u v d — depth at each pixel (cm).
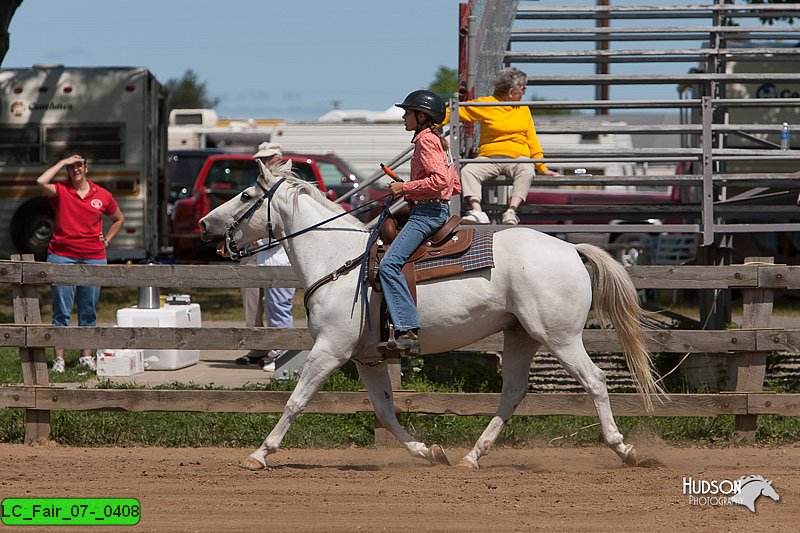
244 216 1142
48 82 3072
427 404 1245
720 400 1243
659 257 3103
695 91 2195
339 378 1412
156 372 1694
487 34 1670
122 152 3048
